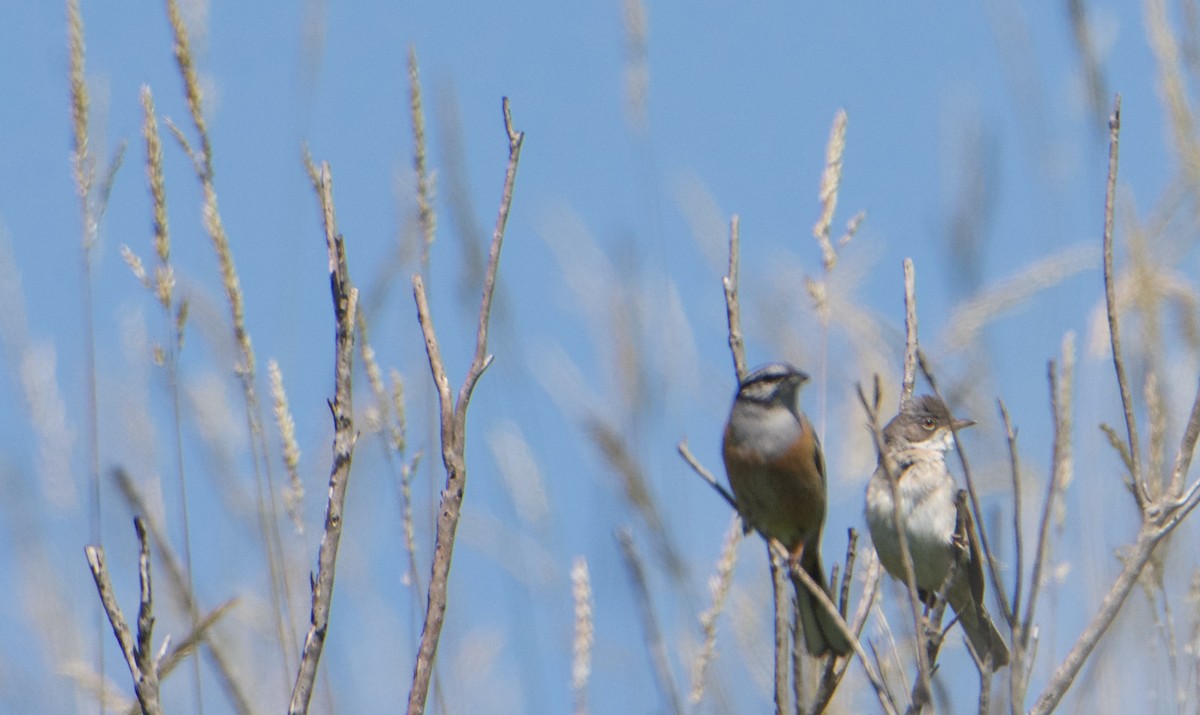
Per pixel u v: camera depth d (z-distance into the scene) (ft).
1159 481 28.04
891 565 39.83
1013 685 22.04
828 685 26.68
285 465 33.50
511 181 22.50
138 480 39.27
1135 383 37.88
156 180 33.68
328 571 21.21
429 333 21.94
